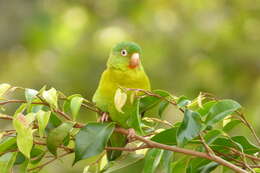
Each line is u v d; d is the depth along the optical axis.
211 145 4.99
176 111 12.09
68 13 17.00
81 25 16.70
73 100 4.78
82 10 17.06
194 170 5.15
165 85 14.67
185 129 4.62
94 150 4.62
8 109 13.38
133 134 4.79
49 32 16.69
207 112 4.95
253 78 14.87
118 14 16.78
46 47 16.53
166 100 4.94
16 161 4.95
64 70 14.92
